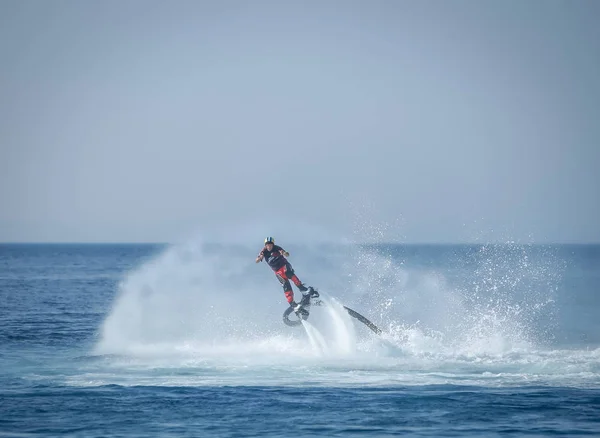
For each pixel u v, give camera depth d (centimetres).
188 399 5472
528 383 6000
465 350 7600
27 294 18038
